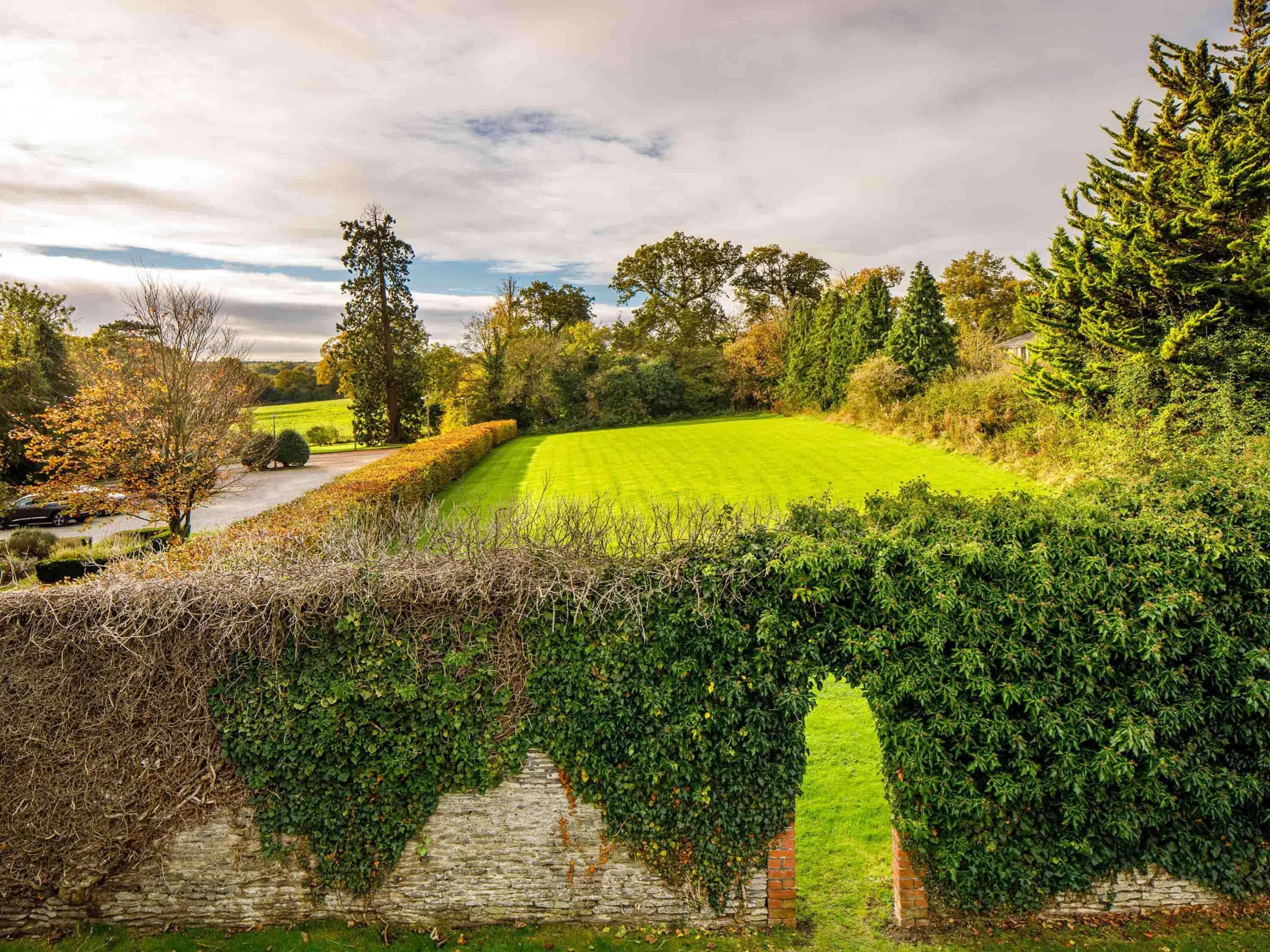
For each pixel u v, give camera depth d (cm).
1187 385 1650
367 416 5106
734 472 2339
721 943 584
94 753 607
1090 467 1570
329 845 612
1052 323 2000
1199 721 569
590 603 598
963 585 580
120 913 622
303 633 602
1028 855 584
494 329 5022
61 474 1667
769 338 4959
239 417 1819
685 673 590
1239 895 584
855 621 590
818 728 907
